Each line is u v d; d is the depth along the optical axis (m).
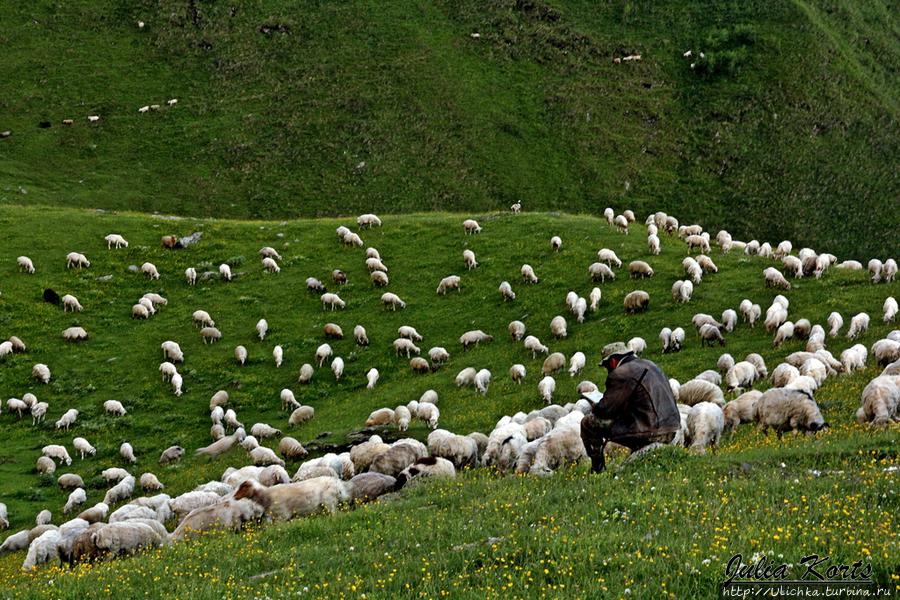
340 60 120.62
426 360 42.78
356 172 102.38
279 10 128.88
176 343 46.25
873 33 132.62
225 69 117.44
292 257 56.16
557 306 45.00
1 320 49.03
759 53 122.31
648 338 39.38
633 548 11.73
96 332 48.47
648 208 100.62
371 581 12.14
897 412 20.09
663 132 112.06
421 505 16.62
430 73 118.56
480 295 48.31
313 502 18.80
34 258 55.75
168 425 39.72
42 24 120.69
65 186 93.94
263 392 42.22
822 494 12.96
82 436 38.91
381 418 33.84
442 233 57.19
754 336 37.25
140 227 60.50
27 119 104.31
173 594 13.32
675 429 15.19
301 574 13.17
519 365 37.50
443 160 104.94
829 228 96.94
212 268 55.50
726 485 13.90
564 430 18.97
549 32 127.75
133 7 126.06
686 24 130.12
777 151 107.94
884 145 108.94
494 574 11.61
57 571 17.19
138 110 108.88
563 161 106.56
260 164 102.25
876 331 35.12
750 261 46.12
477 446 24.11
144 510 22.34
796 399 19.61
